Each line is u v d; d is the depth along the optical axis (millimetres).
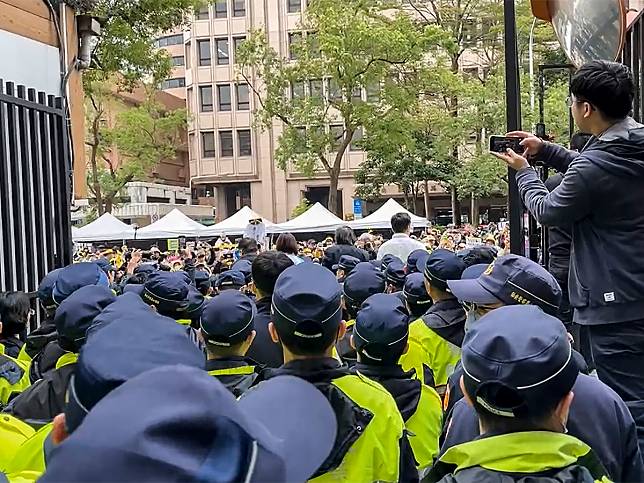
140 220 42344
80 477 1022
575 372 2121
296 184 47688
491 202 44500
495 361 2059
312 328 2801
